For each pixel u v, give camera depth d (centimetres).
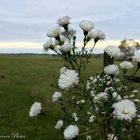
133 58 37
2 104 199
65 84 31
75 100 37
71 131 32
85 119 38
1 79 358
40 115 38
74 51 37
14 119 157
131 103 30
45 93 236
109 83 38
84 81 35
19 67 536
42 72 438
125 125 39
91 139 38
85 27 40
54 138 124
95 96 37
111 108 35
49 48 39
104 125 35
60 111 137
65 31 40
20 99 218
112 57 37
